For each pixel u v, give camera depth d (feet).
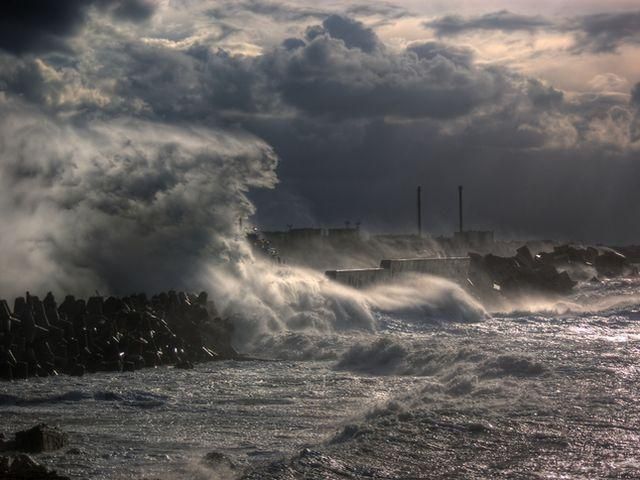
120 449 87.15
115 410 107.96
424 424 89.81
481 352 140.15
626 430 88.53
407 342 151.43
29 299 141.38
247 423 100.32
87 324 144.36
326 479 72.74
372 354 146.72
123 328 148.87
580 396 104.73
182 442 90.53
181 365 143.84
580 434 86.89
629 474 74.69
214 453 81.87
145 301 163.94
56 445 87.66
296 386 125.29
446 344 151.02
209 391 120.88
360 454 79.71
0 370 129.49
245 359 155.12
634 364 128.77
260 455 84.94
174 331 155.74
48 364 134.21
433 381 125.90
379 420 92.02
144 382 128.16
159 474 77.41
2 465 74.54
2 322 136.67
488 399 104.06
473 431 87.56
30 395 116.37
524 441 84.28
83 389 120.78
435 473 74.69
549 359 133.39
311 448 81.92
